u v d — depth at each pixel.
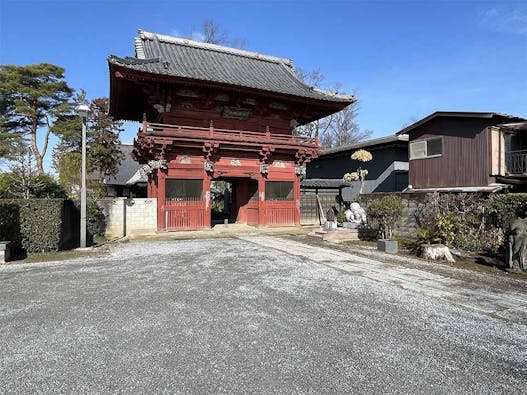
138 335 4.58
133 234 16.67
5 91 33.19
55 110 34.47
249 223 20.58
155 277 7.90
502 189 16.05
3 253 9.71
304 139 20.36
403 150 24.89
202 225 17.95
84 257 10.58
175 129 17.73
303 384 3.40
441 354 4.09
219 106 19.16
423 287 7.10
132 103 20.27
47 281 7.54
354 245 13.36
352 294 6.55
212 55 21.83
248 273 8.33
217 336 4.55
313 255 10.98
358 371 3.67
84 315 5.35
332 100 19.77
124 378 3.51
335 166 30.33
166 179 17.16
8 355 4.03
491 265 9.39
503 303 6.07
